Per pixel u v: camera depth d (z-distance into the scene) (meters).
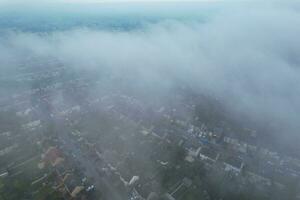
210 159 119.94
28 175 99.44
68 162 108.62
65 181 96.81
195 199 92.69
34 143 122.25
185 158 118.69
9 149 116.88
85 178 99.06
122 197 91.31
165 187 97.06
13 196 89.00
